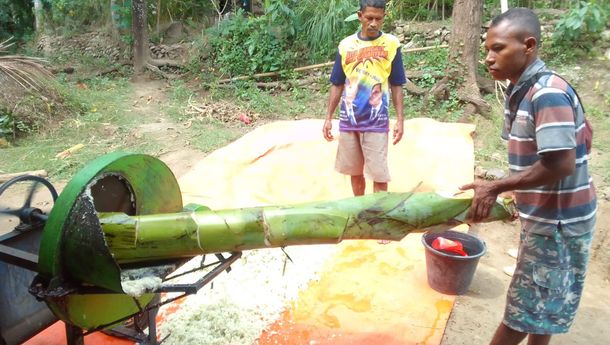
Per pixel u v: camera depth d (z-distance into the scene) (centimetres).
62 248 207
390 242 393
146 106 795
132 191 243
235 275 340
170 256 223
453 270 319
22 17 1217
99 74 955
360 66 391
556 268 221
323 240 214
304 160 543
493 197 211
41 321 266
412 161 533
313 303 319
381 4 379
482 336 296
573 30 717
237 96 820
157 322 300
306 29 877
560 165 197
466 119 655
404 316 307
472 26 666
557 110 197
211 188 489
